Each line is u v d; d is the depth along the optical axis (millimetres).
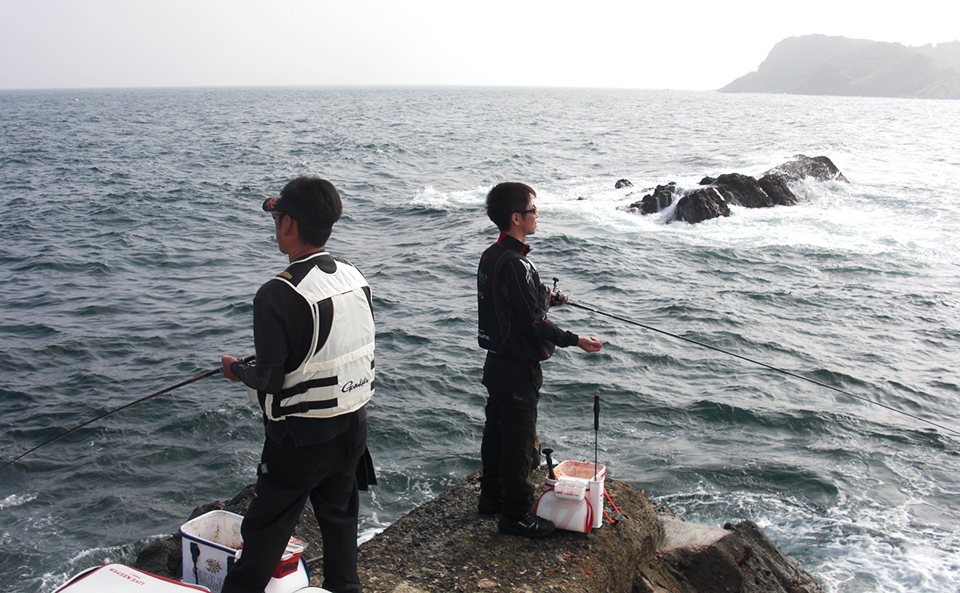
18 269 16438
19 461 8031
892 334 12023
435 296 14453
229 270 16703
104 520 7031
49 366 10648
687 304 13531
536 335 3139
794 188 25500
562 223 21875
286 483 2357
